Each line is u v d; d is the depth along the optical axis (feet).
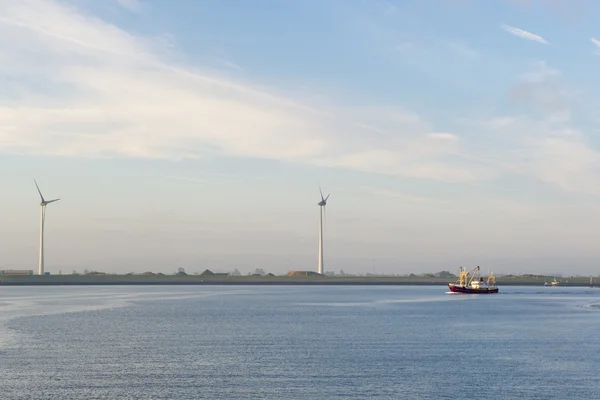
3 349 324.60
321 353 313.32
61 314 553.23
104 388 231.71
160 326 446.60
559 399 219.20
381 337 381.81
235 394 223.51
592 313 588.91
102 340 362.53
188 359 293.64
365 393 226.17
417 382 244.22
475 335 394.93
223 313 576.20
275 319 509.76
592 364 284.20
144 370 265.34
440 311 613.11
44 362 284.00
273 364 281.13
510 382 245.24
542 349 330.95
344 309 639.76
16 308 629.92
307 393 225.35
